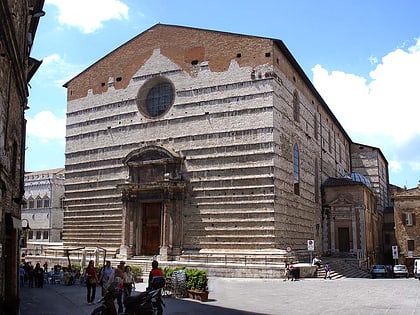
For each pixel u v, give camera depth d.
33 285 39.56
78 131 57.50
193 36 50.91
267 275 41.69
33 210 80.38
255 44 47.38
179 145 49.38
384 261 88.00
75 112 58.12
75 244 55.38
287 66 50.69
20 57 20.34
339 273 48.97
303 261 49.16
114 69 55.88
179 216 47.75
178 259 46.75
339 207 61.91
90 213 54.81
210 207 46.56
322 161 64.19
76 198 56.28
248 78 47.00
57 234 78.06
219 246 45.56
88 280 27.20
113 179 53.53
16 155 22.92
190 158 48.44
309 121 58.59
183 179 48.41
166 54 52.22
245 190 45.31
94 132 56.09
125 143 53.25
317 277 43.69
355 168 90.19
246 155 45.81
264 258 43.03
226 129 47.16
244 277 42.22
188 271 29.64
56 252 57.06
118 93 54.94
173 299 28.41
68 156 57.81
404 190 73.38
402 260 71.50
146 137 51.81
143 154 51.00
